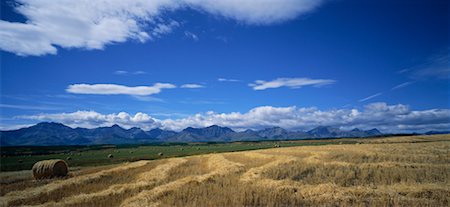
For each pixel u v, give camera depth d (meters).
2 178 31.17
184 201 15.10
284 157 35.31
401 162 26.70
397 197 15.33
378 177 20.31
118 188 20.55
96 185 22.42
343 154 33.81
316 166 25.47
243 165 30.31
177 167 33.06
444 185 17.53
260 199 15.23
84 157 66.25
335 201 15.30
